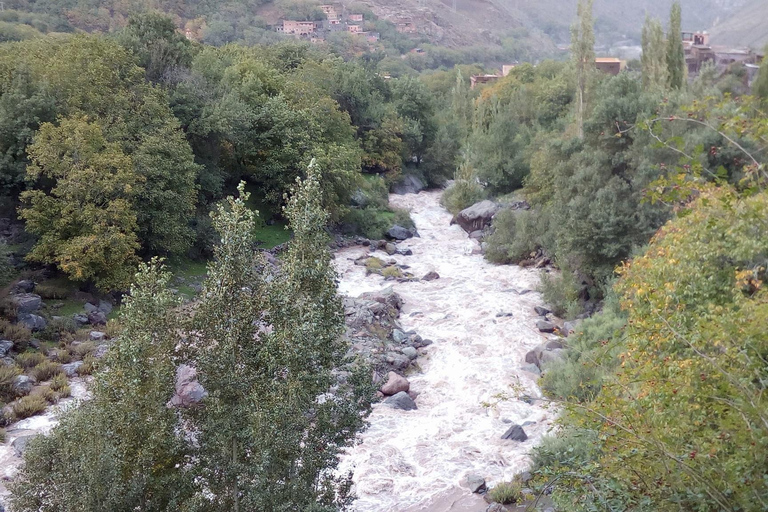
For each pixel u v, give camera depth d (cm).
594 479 969
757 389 922
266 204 5044
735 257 1344
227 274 1209
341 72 7188
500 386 2714
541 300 3734
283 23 18038
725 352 934
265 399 1171
